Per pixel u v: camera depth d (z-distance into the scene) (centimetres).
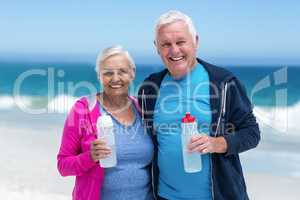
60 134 1248
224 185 317
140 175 332
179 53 320
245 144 314
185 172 322
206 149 297
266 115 1677
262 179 798
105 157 305
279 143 1155
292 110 1833
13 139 1178
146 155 335
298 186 748
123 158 327
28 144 1104
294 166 905
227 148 308
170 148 326
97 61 342
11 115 1658
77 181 334
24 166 858
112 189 326
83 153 315
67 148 328
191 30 322
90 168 322
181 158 322
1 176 782
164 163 330
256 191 723
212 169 317
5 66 5288
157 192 341
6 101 2395
